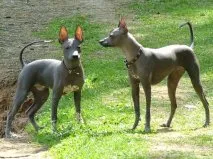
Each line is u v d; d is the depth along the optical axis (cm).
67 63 1398
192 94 1777
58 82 1420
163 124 1457
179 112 1600
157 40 2478
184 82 1902
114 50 2344
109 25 2798
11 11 3142
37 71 1481
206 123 1453
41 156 1287
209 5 3100
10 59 2292
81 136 1349
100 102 1700
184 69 1450
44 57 2297
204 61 2130
